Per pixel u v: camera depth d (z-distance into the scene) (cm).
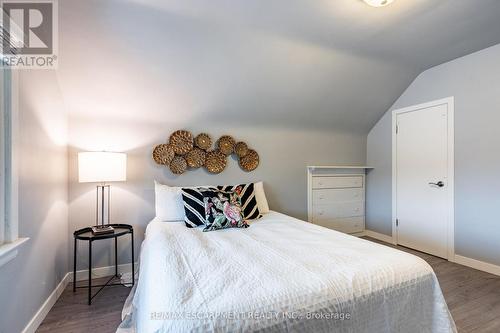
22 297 154
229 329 91
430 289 134
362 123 376
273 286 110
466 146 277
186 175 287
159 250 157
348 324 110
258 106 298
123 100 247
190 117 281
